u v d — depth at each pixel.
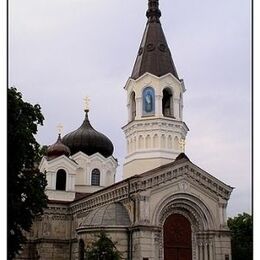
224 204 51.12
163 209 48.03
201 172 50.38
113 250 44.12
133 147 61.19
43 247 59.81
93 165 73.00
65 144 73.94
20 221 38.16
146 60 64.38
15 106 37.09
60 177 67.94
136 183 47.47
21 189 38.22
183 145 57.56
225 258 49.59
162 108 62.09
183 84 63.97
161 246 47.59
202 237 49.75
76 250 58.53
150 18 68.25
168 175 48.81
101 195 54.03
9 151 36.25
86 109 76.56
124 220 47.88
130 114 63.41
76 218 60.31
